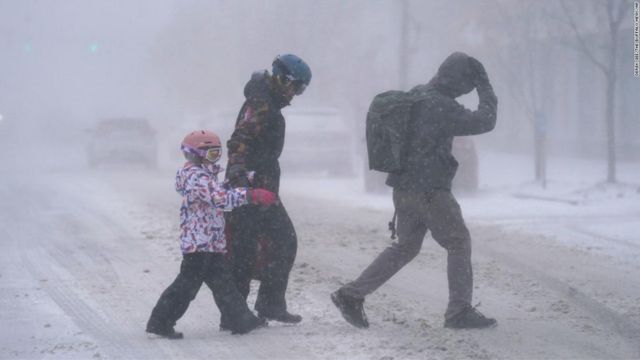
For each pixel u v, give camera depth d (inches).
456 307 595.5
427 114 580.1
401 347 552.1
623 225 1176.8
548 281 784.3
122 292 753.6
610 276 808.3
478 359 525.0
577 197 1561.3
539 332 593.3
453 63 588.7
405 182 584.7
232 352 550.6
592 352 545.0
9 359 540.1
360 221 1266.0
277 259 598.2
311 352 545.0
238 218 584.7
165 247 1017.5
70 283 795.4
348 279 804.0
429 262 884.6
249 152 580.7
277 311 608.7
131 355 547.5
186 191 550.9
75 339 589.0
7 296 735.7
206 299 723.4
